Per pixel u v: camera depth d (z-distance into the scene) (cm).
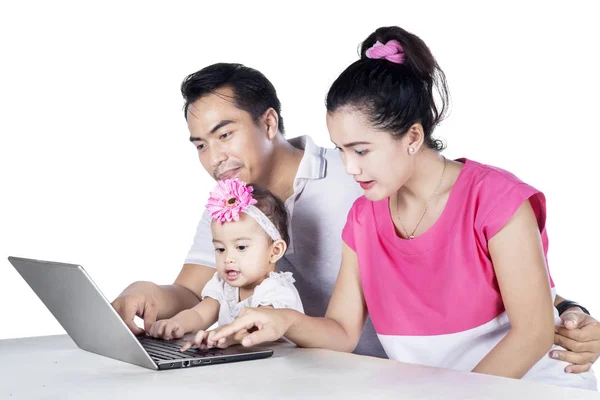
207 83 230
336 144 188
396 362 168
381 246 204
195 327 220
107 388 151
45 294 186
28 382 157
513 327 183
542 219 192
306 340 188
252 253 226
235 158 232
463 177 193
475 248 189
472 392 141
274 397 140
